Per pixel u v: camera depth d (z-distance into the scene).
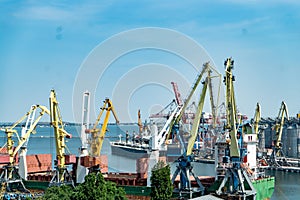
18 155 145.62
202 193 122.19
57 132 128.88
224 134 134.25
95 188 91.50
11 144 133.25
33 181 136.00
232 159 119.50
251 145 148.12
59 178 128.25
